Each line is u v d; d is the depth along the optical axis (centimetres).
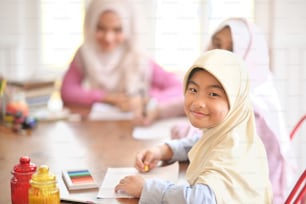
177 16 264
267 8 244
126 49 249
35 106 214
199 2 260
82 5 293
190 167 117
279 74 242
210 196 100
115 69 249
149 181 111
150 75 244
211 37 158
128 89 245
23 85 209
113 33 246
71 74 245
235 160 106
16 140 170
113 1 246
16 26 294
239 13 253
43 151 156
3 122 192
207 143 114
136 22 249
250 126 113
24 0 294
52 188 103
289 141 155
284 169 144
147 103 212
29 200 103
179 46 267
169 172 132
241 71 111
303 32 241
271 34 243
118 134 177
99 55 249
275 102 154
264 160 112
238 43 152
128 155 150
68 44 298
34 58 299
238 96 111
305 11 239
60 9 295
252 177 107
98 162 143
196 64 110
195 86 112
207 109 110
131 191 113
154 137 172
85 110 221
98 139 170
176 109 208
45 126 192
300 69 241
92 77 250
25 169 110
